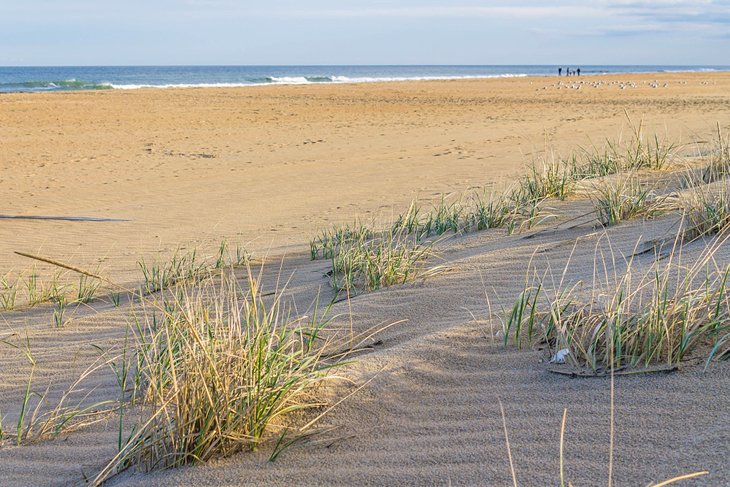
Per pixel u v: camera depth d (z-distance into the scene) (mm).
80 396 3242
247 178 11594
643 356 2666
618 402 2408
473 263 4648
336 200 9352
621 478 1982
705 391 2371
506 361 2895
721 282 3203
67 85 51656
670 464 2000
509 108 24984
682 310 2809
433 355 3027
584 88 39562
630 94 32688
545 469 2086
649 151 8617
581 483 1988
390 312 3801
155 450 2432
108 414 2936
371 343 3338
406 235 6125
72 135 17547
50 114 22453
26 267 6547
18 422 3000
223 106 26219
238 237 7445
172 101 28359
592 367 2688
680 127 16094
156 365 3025
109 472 2430
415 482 2119
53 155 14414
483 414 2492
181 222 8430
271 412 2518
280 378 2713
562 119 20203
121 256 6852
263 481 2221
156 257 6688
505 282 4098
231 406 2479
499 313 3445
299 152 14570
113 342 4094
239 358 2578
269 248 6734
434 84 46812
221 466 2326
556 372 2709
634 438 2172
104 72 131625
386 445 2361
